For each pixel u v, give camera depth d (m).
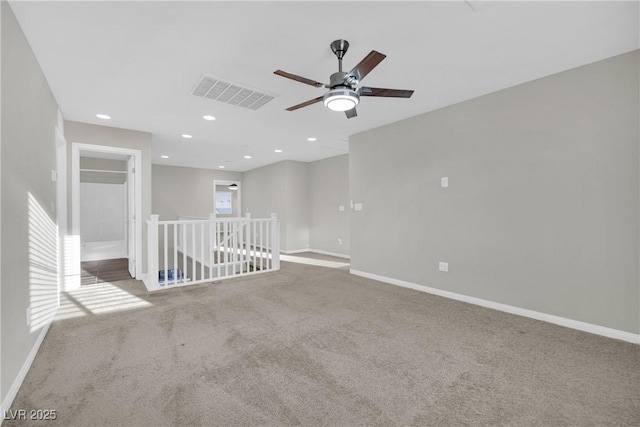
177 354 2.22
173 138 5.10
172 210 8.12
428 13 1.95
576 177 2.68
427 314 3.06
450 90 3.18
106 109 3.62
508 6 1.88
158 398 1.71
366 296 3.70
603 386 1.83
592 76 2.59
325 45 2.32
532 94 2.94
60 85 2.93
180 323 2.82
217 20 2.00
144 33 2.13
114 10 1.88
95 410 1.60
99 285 4.23
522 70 2.74
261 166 8.36
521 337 2.51
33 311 2.19
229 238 5.95
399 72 2.78
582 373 1.97
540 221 2.90
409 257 4.09
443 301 3.49
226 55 2.45
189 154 6.61
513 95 3.07
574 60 2.56
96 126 4.22
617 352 2.25
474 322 2.85
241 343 2.40
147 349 2.29
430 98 3.39
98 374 1.95
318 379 1.90
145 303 3.41
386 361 2.12
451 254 3.61
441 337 2.52
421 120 3.91
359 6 1.88
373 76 2.86
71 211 4.00
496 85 3.06
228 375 1.94
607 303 2.53
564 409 1.62
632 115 2.41
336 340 2.46
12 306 1.76
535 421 1.53
